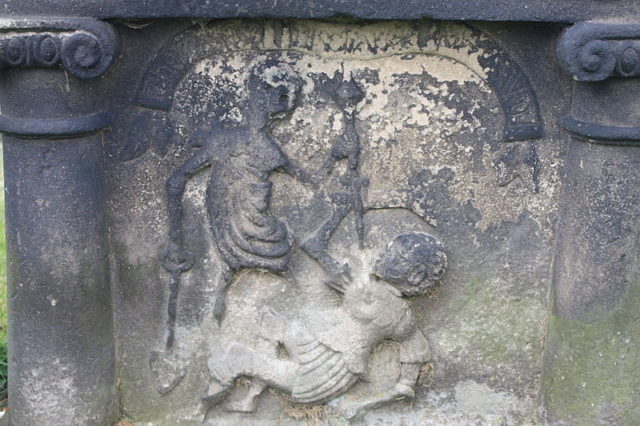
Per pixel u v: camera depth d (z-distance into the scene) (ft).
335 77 6.98
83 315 7.09
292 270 7.37
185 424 7.67
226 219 7.19
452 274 7.37
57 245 6.86
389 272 7.06
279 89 6.93
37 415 7.25
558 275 7.20
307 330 7.34
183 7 6.40
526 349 7.52
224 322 7.43
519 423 7.62
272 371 7.37
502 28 6.78
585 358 7.08
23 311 7.04
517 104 7.00
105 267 7.22
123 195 7.18
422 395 7.63
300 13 6.44
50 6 6.34
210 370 7.42
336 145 7.11
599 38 6.22
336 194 7.21
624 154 6.65
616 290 6.90
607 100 6.50
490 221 7.27
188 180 7.18
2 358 9.21
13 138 6.72
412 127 7.09
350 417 7.47
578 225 6.94
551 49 6.82
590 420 7.18
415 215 7.29
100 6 6.37
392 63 6.95
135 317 7.46
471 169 7.17
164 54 6.88
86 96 6.65
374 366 7.49
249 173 7.09
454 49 6.88
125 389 7.63
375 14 6.43
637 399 7.10
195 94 7.00
